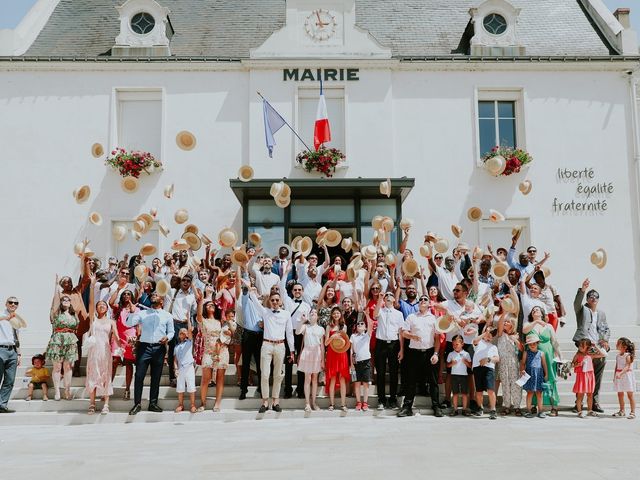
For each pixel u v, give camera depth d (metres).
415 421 8.47
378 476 5.45
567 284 14.07
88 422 8.75
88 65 14.30
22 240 13.91
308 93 14.55
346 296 10.02
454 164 14.41
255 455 6.36
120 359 9.88
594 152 14.48
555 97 14.58
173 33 15.45
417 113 14.52
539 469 5.66
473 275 9.95
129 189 11.60
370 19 15.89
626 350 8.98
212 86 14.49
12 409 9.18
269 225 13.84
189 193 14.23
